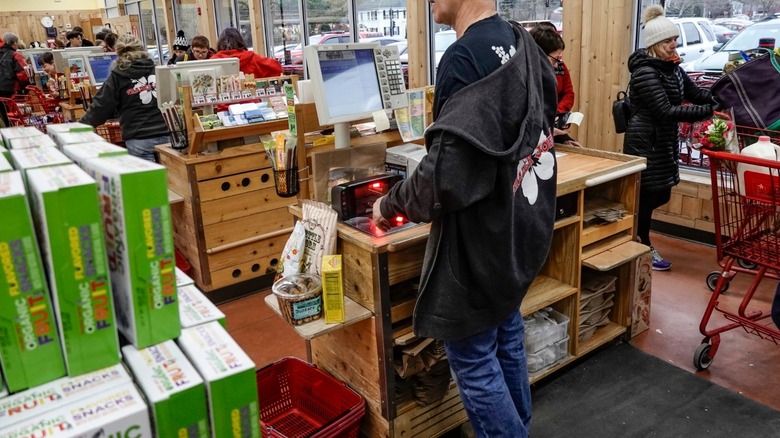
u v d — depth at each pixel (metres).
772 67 2.58
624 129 3.69
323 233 2.09
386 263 2.00
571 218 2.52
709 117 3.23
